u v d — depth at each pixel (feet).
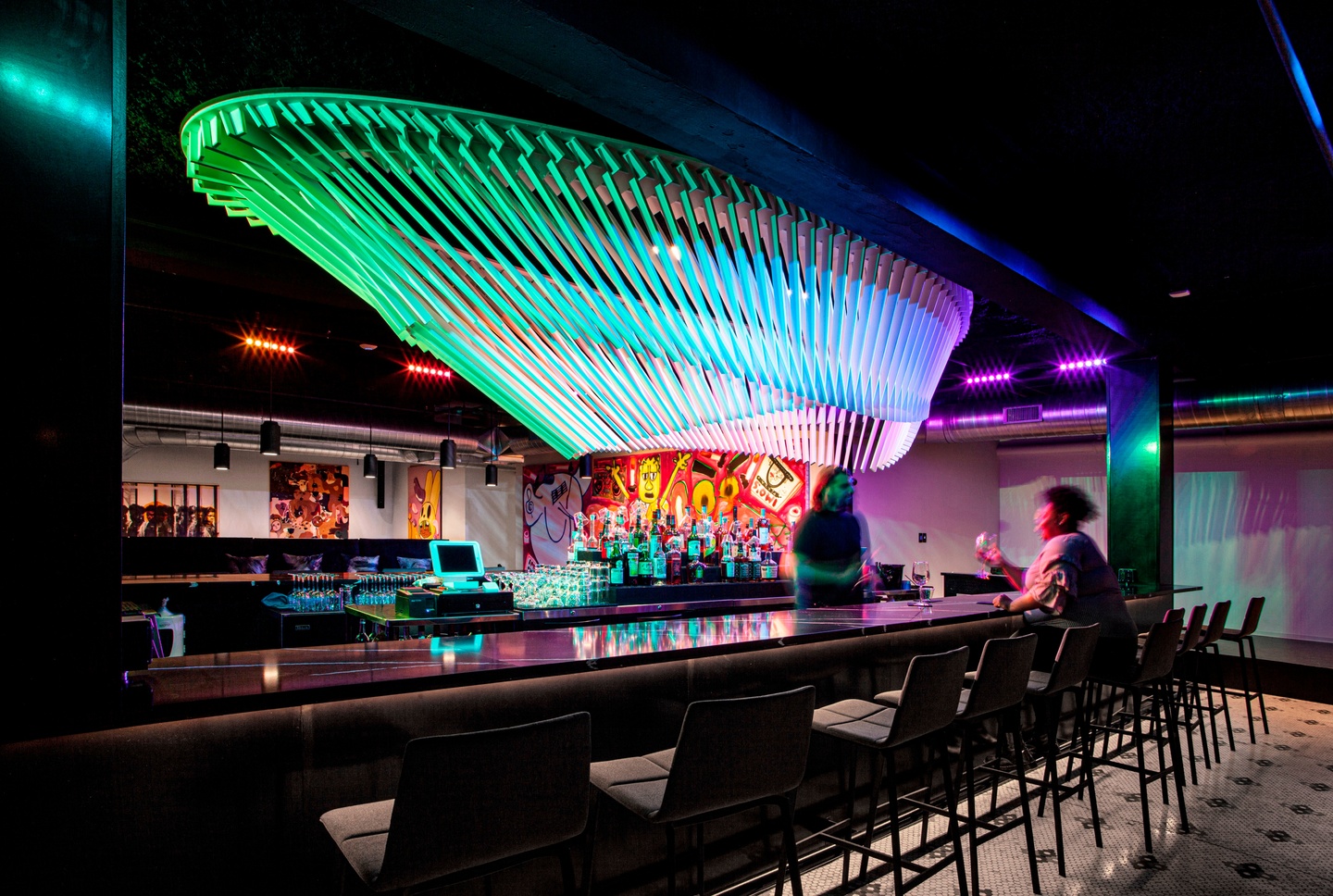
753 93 7.71
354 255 8.13
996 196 11.28
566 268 8.48
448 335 8.89
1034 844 9.82
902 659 11.68
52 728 4.27
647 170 8.44
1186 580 29.22
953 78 8.47
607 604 13.53
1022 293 12.65
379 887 4.40
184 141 7.82
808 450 12.80
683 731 5.48
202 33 8.81
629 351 9.30
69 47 4.57
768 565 17.31
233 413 26.58
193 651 24.13
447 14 5.94
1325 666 22.04
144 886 5.15
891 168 9.39
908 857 9.78
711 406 10.05
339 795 6.05
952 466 32.55
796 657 9.95
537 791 4.93
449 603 10.96
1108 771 13.99
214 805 5.48
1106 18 7.55
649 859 7.90
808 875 9.29
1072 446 31.45
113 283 4.62
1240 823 11.33
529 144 7.80
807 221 9.61
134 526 34.96
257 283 15.66
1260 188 11.27
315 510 41.19
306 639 20.65
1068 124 9.48
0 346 4.23
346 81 9.87
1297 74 8.22
